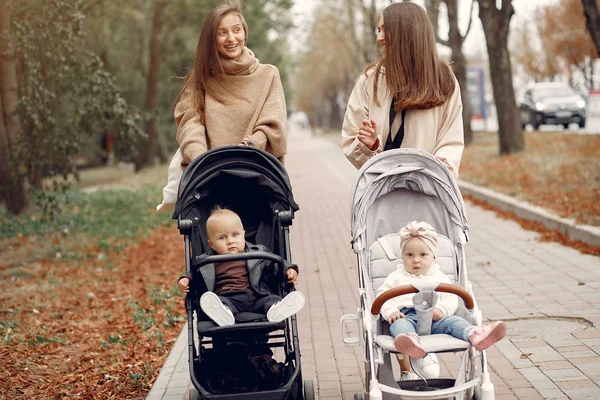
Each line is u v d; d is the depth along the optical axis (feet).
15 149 44.80
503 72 69.67
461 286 14.94
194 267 14.34
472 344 13.01
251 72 16.79
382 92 16.35
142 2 86.12
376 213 15.58
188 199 15.11
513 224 39.73
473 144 91.91
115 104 44.37
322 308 25.62
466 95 92.32
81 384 19.86
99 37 79.56
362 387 17.87
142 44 108.68
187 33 104.94
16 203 53.62
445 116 16.24
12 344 23.63
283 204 15.58
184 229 14.93
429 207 15.56
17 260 38.78
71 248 41.81
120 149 46.19
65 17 42.68
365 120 15.52
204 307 13.37
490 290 26.16
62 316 27.73
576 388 16.76
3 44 45.98
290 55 149.89
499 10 69.21
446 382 14.49
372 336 13.84
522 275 27.91
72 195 68.18
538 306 23.63
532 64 185.57
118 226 49.88
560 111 102.63
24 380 20.20
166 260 38.06
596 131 82.94
